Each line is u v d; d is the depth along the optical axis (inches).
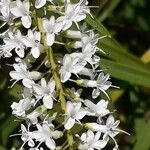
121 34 20.7
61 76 11.8
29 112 13.0
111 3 18.7
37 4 11.8
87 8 12.6
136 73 16.3
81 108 11.8
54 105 12.5
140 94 18.6
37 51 11.8
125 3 21.5
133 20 21.2
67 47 12.6
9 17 12.1
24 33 13.1
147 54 18.8
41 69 14.0
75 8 12.1
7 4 12.0
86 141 12.0
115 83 17.5
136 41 20.8
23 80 11.9
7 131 17.1
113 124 12.5
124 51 16.1
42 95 11.8
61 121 12.4
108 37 15.5
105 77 12.5
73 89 12.2
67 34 12.5
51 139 12.0
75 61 11.8
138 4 21.7
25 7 11.8
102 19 18.8
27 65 12.3
